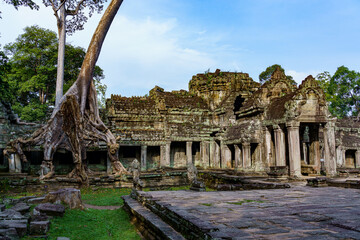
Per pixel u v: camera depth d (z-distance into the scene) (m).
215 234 5.57
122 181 23.78
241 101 35.59
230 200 11.02
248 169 26.20
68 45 42.69
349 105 51.16
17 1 23.36
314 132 25.47
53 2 27.09
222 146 31.25
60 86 26.36
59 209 10.57
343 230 6.30
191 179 16.00
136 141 29.72
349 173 24.22
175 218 7.71
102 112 33.78
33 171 26.12
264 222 7.11
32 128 27.92
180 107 34.12
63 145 23.98
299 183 18.97
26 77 41.84
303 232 6.13
